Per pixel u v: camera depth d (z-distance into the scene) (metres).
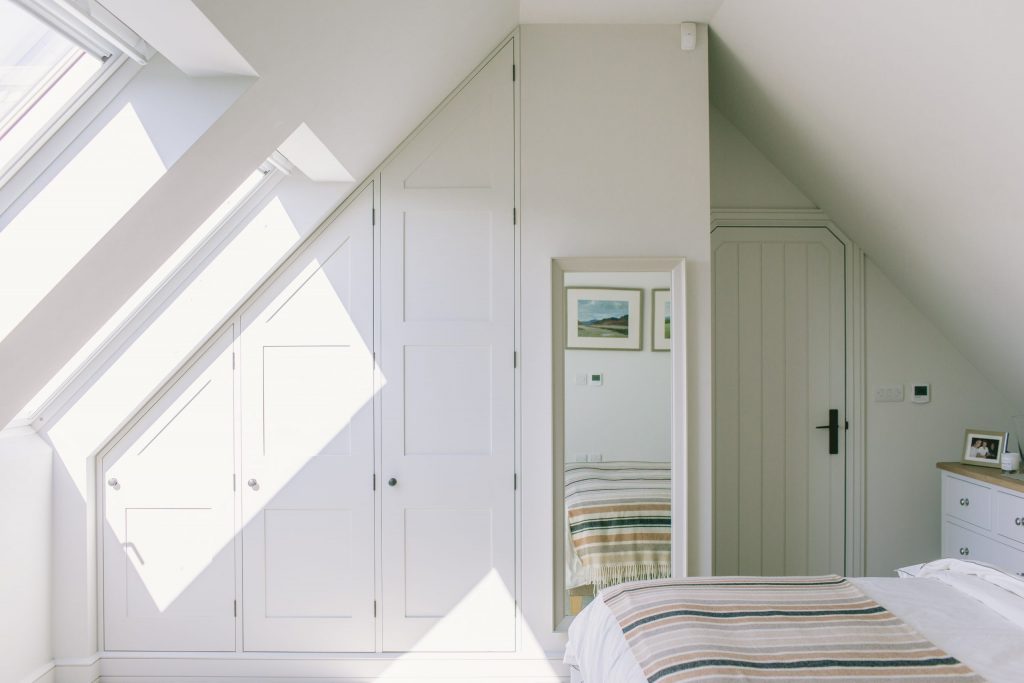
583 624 2.37
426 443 3.22
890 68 2.49
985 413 3.91
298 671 3.20
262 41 1.73
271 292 3.23
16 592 2.89
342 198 3.16
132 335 3.14
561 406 3.24
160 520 3.22
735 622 2.00
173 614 3.21
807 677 1.67
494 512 3.21
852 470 3.93
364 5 1.97
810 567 3.93
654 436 3.27
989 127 2.31
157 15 1.50
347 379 3.23
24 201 1.86
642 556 3.24
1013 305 3.05
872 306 3.94
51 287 1.86
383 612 3.21
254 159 2.26
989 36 2.02
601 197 3.22
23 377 2.17
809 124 3.23
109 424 3.13
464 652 3.21
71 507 3.13
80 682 3.12
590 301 3.27
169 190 1.97
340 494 3.22
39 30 1.56
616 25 3.22
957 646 1.87
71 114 1.84
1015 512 3.09
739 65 3.36
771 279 3.95
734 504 3.94
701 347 3.22
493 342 3.22
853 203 3.52
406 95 2.82
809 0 2.54
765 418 3.95
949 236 3.02
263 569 3.22
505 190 3.22
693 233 3.21
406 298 3.23
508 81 3.23
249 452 3.22
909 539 3.93
